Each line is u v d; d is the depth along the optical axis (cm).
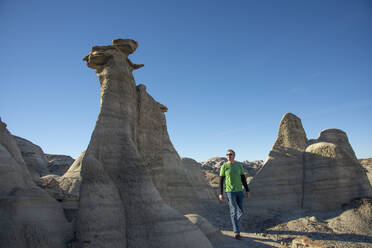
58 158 3703
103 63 828
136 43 895
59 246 490
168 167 1363
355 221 1063
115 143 688
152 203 604
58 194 720
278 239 922
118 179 638
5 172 561
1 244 445
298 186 1404
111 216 552
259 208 1402
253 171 3978
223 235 804
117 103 755
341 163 1312
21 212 484
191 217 775
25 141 2472
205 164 4862
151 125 1245
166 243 543
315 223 1115
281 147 1541
